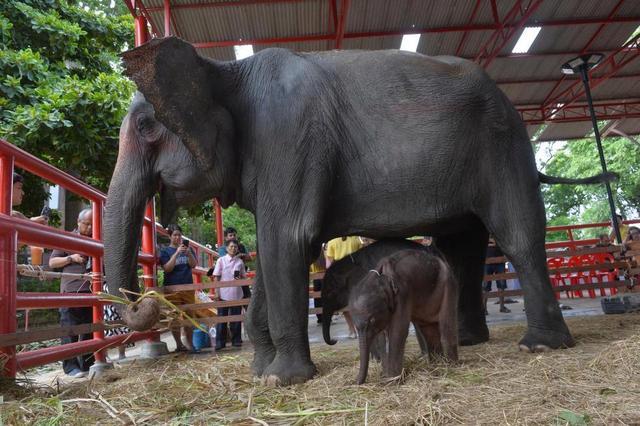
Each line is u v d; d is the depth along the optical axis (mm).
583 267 7527
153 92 3615
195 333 7797
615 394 2584
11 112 9398
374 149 3998
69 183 5066
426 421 2344
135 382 3984
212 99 3922
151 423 2842
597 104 18719
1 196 4035
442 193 4023
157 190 4230
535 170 4250
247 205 4137
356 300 3180
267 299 3764
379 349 3645
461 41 13750
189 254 7852
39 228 4340
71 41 12109
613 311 6891
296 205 3779
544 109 18422
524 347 3977
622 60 16078
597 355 3404
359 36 12742
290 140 3834
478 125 4066
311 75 4016
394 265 3414
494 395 2684
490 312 9109
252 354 5336
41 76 10602
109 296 3730
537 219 4078
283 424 2617
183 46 3779
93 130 9625
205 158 3785
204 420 2791
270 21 11805
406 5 11938
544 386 2754
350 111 4012
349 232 4168
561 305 8625
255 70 4113
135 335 6207
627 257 7594
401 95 4039
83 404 3336
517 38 14078
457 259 4789
